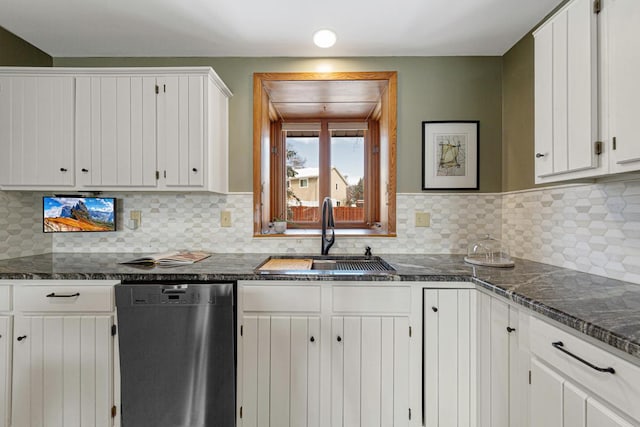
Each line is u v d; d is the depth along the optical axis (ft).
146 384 4.96
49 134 6.18
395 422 5.05
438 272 5.21
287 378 5.06
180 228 7.41
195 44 6.95
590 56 3.69
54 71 6.15
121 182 6.23
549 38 4.40
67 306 5.11
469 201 7.33
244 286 5.09
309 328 5.06
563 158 4.16
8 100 6.15
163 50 7.21
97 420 5.08
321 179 10.06
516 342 4.00
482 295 4.83
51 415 5.09
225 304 4.88
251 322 5.07
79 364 5.08
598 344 2.77
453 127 7.35
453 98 7.38
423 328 5.08
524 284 4.36
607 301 3.53
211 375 4.95
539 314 3.56
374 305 5.06
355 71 7.42
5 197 6.42
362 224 10.00
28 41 6.81
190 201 7.41
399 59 7.40
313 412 5.06
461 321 5.04
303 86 7.91
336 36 6.58
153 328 4.91
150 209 7.41
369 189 10.03
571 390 3.03
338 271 5.30
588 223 4.97
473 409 5.03
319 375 5.07
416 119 7.40
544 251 5.92
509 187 7.04
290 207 10.06
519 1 5.50
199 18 6.02
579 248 5.15
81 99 6.20
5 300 5.10
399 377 5.05
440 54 7.33
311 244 7.34
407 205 7.38
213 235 7.40
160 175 6.23
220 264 5.98
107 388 5.08
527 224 6.41
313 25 6.23
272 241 7.36
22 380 5.11
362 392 5.05
